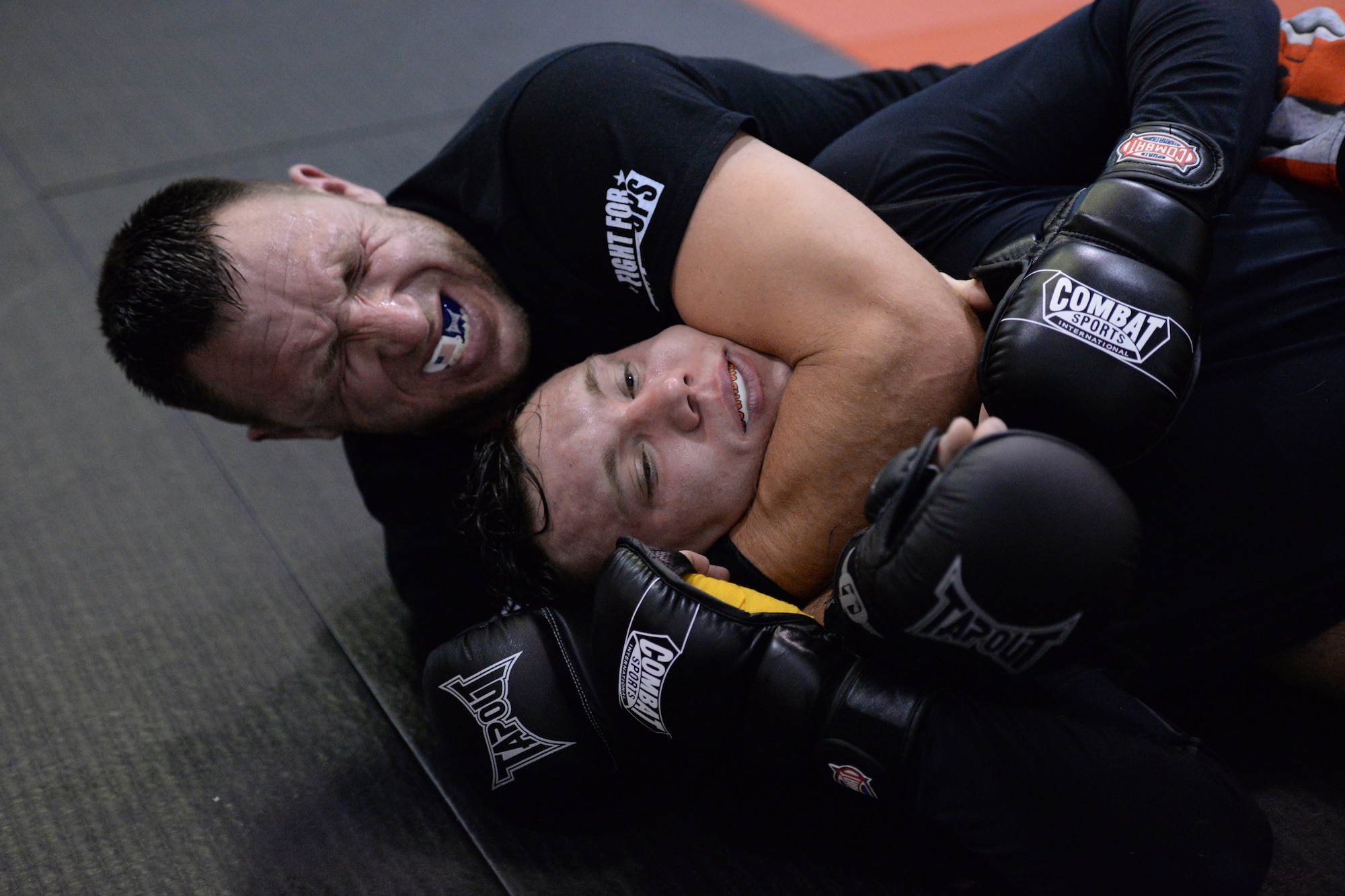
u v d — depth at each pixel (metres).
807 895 1.17
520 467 1.28
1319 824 1.16
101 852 1.30
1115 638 1.16
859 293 1.13
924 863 1.18
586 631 1.22
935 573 0.83
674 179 1.19
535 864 1.25
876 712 0.98
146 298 1.31
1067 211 1.05
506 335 1.40
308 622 1.61
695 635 1.05
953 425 0.88
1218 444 1.08
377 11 3.78
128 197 2.70
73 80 3.37
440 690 1.23
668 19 3.43
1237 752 1.25
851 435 1.13
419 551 1.51
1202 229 1.01
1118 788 0.94
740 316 1.20
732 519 1.27
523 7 3.70
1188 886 0.94
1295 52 1.20
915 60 2.94
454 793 1.35
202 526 1.79
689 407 1.23
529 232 1.34
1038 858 0.94
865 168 1.30
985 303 1.15
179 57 3.50
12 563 1.73
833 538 1.17
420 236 1.37
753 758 1.07
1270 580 1.13
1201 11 1.14
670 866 1.22
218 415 1.47
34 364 2.18
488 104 1.37
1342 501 1.09
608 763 1.21
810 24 3.28
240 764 1.40
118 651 1.57
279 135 2.94
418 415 1.44
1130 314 0.95
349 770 1.39
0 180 2.82
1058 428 0.95
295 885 1.25
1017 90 1.29
